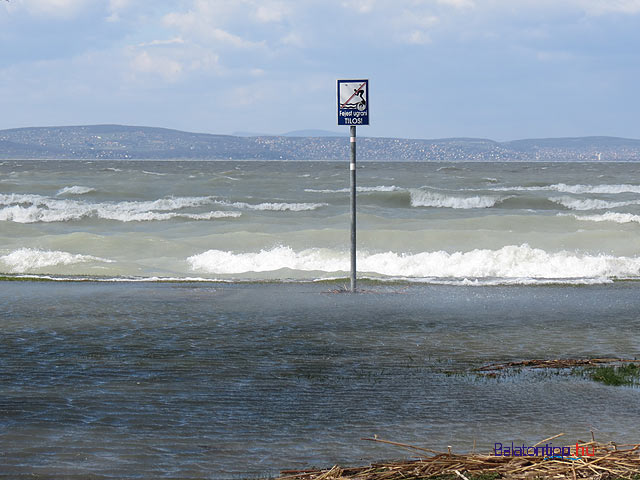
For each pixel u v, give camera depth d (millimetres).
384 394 9031
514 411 8234
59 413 7891
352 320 15039
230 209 48281
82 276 22891
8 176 83250
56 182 70625
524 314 15992
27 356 11102
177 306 16719
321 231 32219
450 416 8016
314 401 8656
